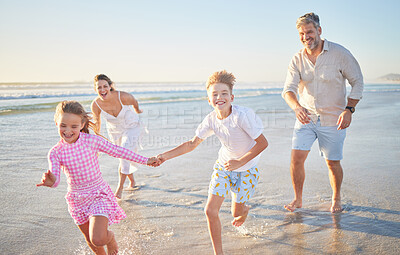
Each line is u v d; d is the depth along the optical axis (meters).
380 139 7.31
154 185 4.64
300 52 3.91
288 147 6.80
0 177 4.64
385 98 18.12
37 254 2.80
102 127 8.31
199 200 4.11
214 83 2.94
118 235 3.17
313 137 3.88
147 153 6.17
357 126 8.94
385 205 3.85
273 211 3.76
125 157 2.89
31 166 5.20
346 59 3.65
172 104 13.73
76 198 2.70
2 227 3.24
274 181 4.73
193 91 24.27
